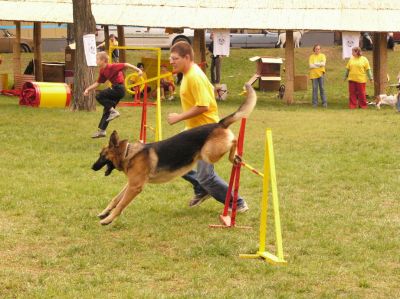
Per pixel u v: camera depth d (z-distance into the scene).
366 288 6.49
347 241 8.00
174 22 24.80
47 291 6.23
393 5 24.92
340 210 9.42
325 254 7.51
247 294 6.23
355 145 14.78
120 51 27.33
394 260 7.32
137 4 25.73
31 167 11.99
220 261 7.21
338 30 23.94
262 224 7.41
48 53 36.03
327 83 30.23
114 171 11.78
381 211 9.37
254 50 36.38
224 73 32.16
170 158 7.95
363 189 10.69
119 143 8.02
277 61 28.53
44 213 9.03
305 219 8.94
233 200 8.51
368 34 36.66
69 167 12.04
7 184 10.58
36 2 25.59
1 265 7.03
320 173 11.82
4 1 25.47
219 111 21.78
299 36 38.25
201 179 8.81
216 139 8.02
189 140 8.00
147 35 36.81
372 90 28.58
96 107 21.42
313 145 14.78
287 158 13.16
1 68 33.28
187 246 7.73
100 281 6.53
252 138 15.80
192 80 8.29
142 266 7.02
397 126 17.89
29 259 7.25
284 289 6.41
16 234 8.12
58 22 24.72
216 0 25.50
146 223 8.68
